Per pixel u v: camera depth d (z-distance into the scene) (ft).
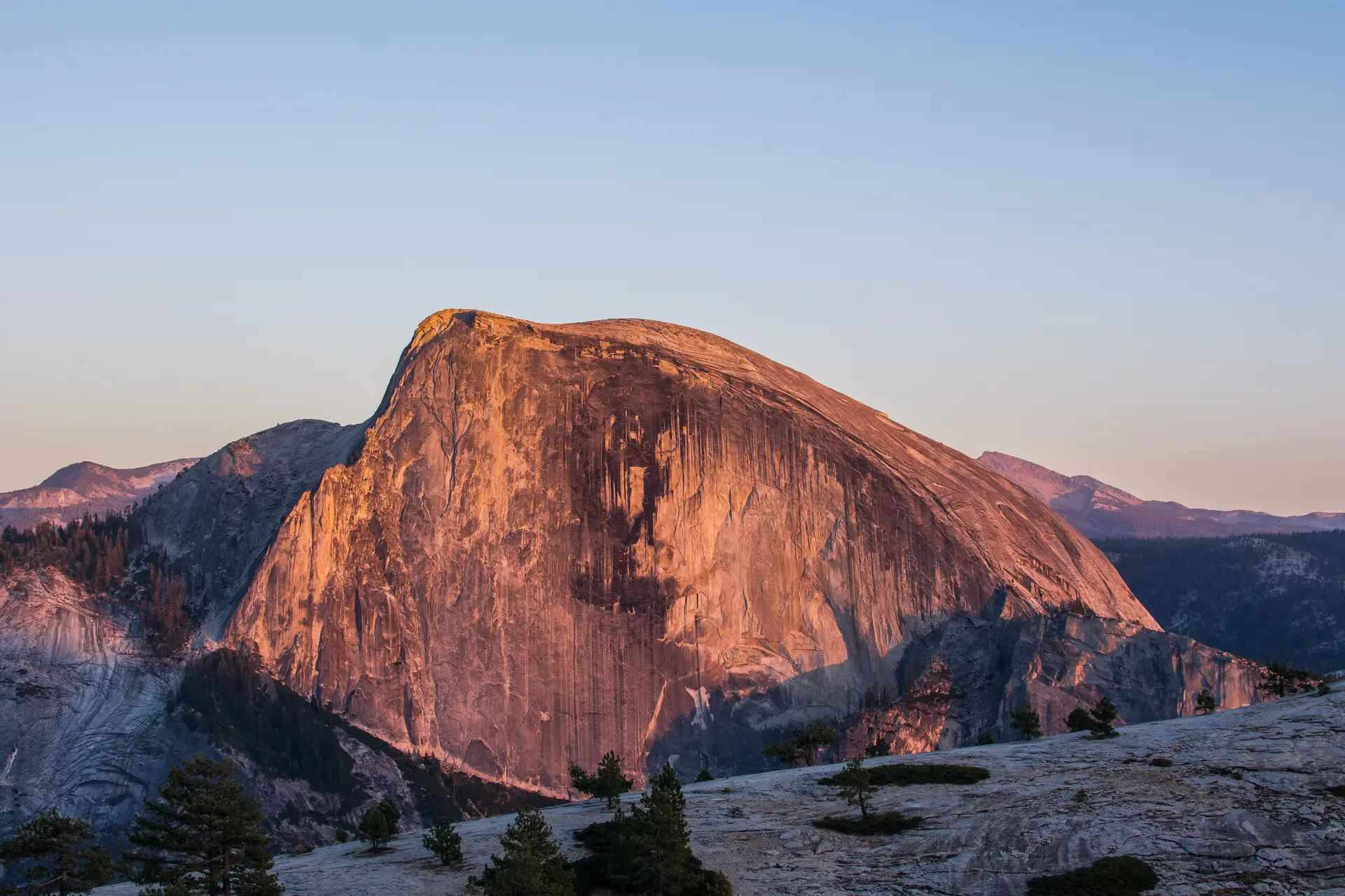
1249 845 268.21
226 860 284.00
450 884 287.07
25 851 290.97
